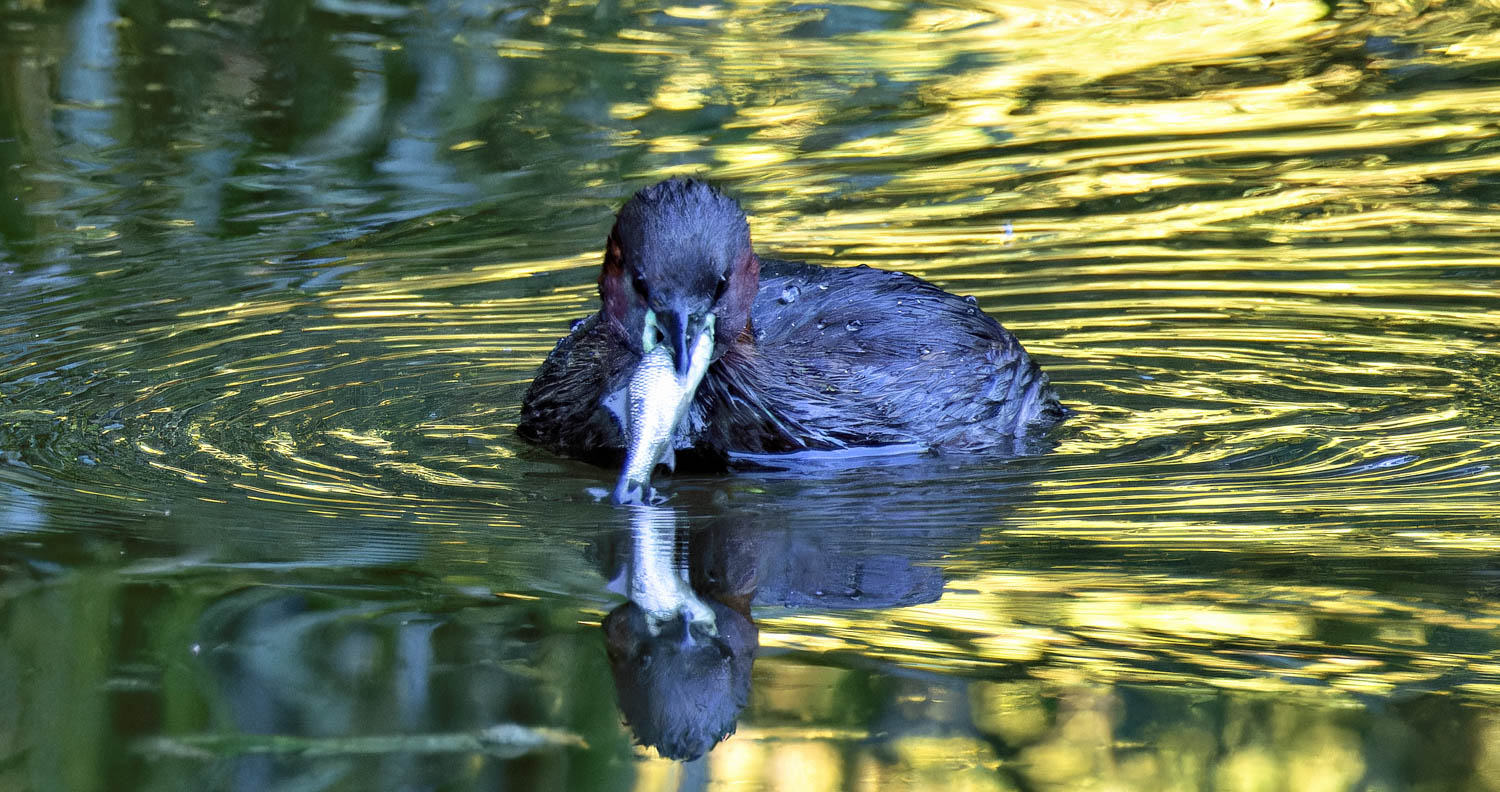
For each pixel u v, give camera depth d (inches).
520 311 561.6
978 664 283.7
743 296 404.5
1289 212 658.8
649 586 324.2
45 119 758.5
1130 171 719.7
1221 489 394.3
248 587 320.5
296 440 438.6
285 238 639.8
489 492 395.9
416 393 484.7
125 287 582.9
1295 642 294.5
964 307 480.7
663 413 382.3
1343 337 528.1
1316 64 882.8
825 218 663.1
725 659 285.1
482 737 253.6
